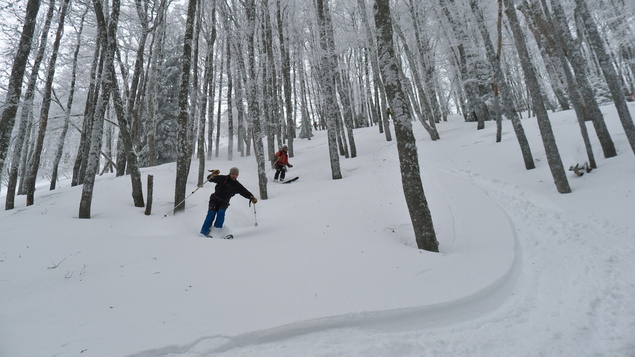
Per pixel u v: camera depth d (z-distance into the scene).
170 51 19.88
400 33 13.25
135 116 12.58
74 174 11.75
